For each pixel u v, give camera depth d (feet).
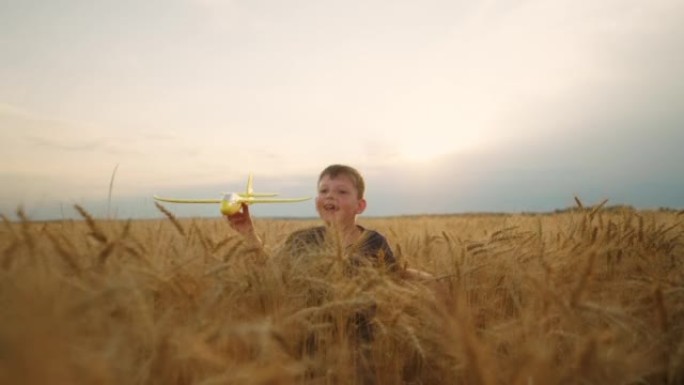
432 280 8.82
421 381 7.75
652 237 12.55
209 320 5.74
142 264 6.45
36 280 4.54
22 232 5.62
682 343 6.70
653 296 7.61
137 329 4.79
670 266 11.30
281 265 8.10
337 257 8.19
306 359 6.63
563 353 6.73
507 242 11.22
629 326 6.72
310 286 7.97
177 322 5.74
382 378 7.80
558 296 6.64
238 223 11.49
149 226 8.16
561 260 9.75
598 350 5.60
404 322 7.70
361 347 7.93
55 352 3.59
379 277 7.79
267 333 5.15
